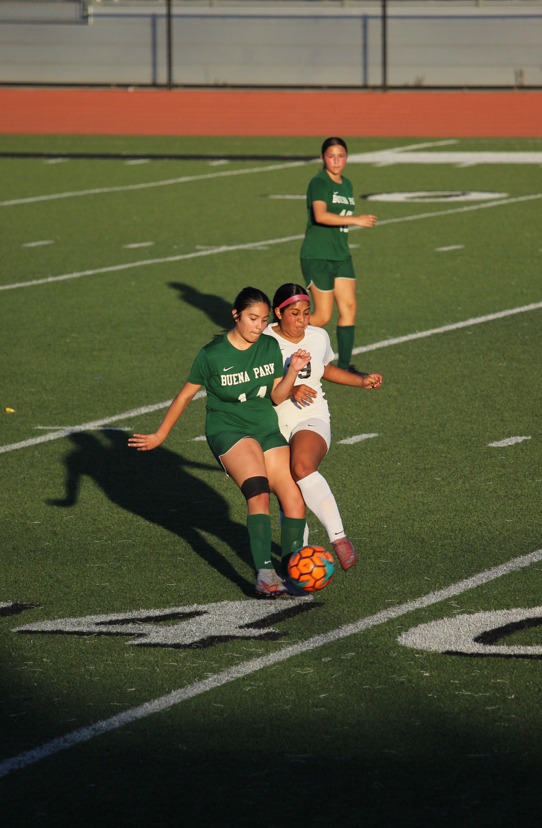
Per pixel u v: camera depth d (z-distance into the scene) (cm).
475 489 2683
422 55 17862
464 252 5959
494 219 6919
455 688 1755
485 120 12281
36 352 4159
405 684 1772
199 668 1844
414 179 8706
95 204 7800
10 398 3591
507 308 4709
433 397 3497
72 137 11825
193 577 2241
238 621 2027
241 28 18612
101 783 1527
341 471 2839
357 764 1554
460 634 1945
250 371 2128
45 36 19062
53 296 5131
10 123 12775
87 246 6350
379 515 2534
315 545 2306
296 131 11938
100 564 2316
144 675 1825
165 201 7881
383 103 13562
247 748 1600
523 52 17662
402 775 1525
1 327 4559
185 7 18800
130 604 2114
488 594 2111
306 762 1561
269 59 18362
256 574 2150
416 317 4606
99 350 4178
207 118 12862
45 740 1636
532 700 1712
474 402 3428
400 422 3250
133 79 18575
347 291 3816
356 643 1922
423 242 6269
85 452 3073
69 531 2506
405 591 2136
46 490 2780
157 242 6425
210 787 1510
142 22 18938
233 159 10006
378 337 4309
